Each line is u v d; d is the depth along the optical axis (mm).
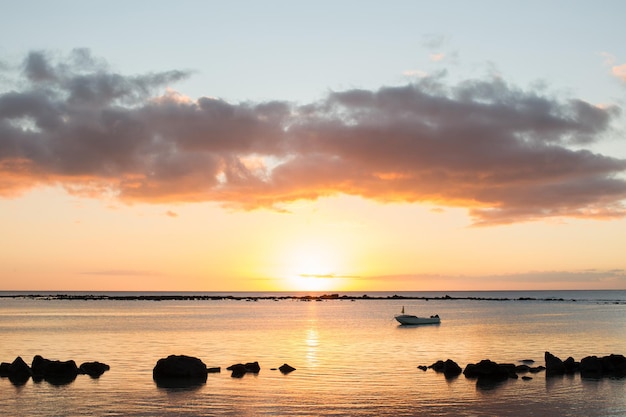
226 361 68688
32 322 133375
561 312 193125
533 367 62344
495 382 55250
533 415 43469
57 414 43062
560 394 50188
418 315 174625
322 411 44156
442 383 54625
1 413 43312
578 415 43469
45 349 79000
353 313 194000
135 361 67500
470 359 71750
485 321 145250
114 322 134875
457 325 131250
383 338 99000
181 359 57625
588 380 56344
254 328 120000
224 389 51281
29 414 43094
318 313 192750
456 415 43312
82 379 55500
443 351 79688
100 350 78000
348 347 84250
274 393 49844
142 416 42500
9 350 77812
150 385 52781
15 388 51438
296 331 113125
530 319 152875
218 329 116125
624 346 85688
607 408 45469
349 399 47906
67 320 141375
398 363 67500
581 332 109688
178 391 50375
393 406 45719
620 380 56344
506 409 45094
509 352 78688
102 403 46188
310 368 63188
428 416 43031
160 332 107062
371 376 58156
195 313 183375
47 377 56250
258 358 71500
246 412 43688
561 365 60469
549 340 94500
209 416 42594
